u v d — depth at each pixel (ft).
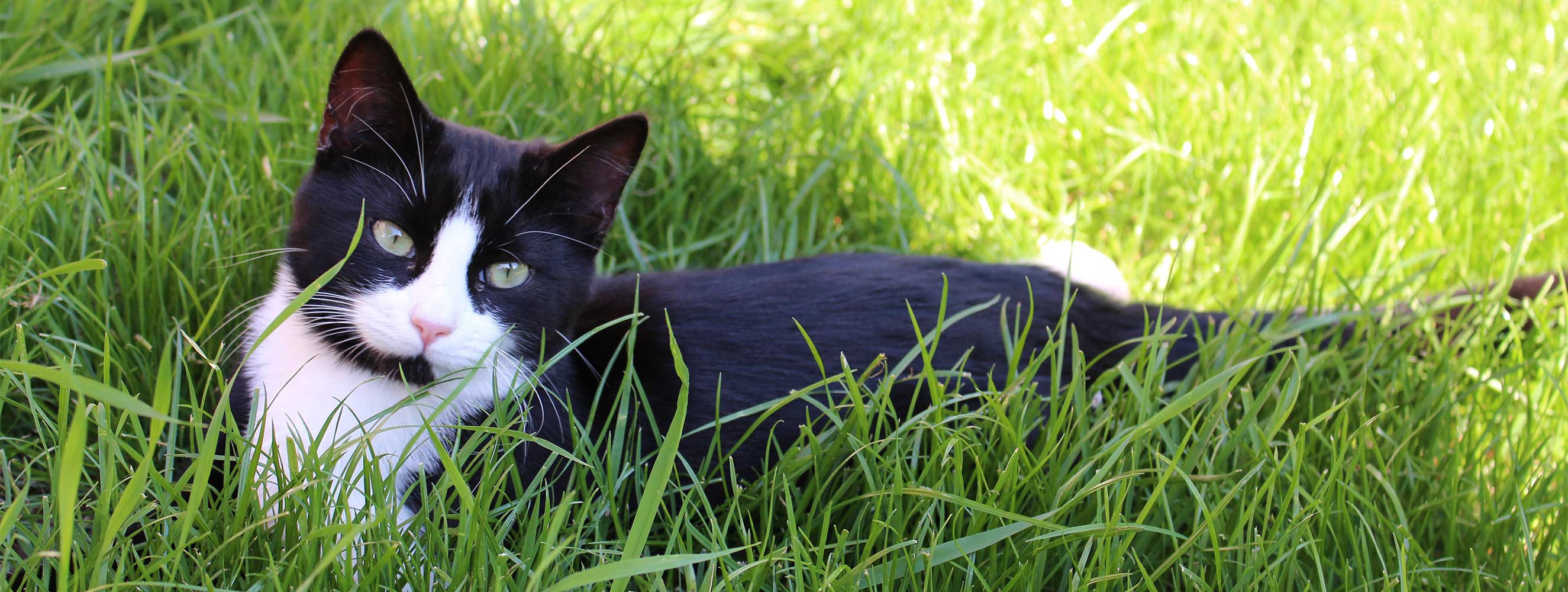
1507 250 11.55
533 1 12.44
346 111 6.69
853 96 12.84
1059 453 7.33
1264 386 8.70
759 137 11.67
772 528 7.47
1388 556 7.40
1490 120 13.06
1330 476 7.04
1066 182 12.50
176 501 6.28
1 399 6.34
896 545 6.20
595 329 7.13
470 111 10.76
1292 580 6.91
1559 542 7.72
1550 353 9.50
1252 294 9.81
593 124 11.02
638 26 13.76
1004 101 13.09
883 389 6.94
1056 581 7.34
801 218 11.28
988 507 6.27
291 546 5.92
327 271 6.57
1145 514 6.50
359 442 6.18
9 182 8.01
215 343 7.84
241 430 6.89
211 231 8.23
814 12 14.75
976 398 8.11
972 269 8.98
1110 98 13.35
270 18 11.59
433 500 6.49
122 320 8.03
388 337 6.54
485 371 6.86
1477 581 7.01
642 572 5.39
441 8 12.92
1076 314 8.95
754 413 7.73
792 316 8.16
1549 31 15.08
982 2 14.58
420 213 6.63
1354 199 11.62
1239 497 7.37
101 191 8.25
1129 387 7.59
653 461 7.47
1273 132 12.73
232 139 9.54
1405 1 15.75
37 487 7.06
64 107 10.20
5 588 5.69
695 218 10.87
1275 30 14.85
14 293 7.25
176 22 11.55
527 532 6.24
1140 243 12.01
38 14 10.44
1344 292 10.79
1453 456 8.37
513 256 6.86
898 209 11.23
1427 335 9.52
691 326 7.96
